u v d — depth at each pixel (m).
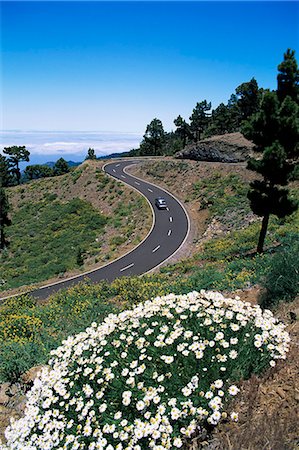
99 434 3.94
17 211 61.38
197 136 91.88
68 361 5.16
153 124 98.75
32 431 4.58
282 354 4.53
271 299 7.67
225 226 37.03
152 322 5.26
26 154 94.00
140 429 3.79
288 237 17.55
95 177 63.03
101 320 10.47
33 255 44.25
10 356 7.53
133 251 35.38
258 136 18.55
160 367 4.56
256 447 3.44
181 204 48.69
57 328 10.55
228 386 4.27
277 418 3.70
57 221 52.50
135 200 51.59
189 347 4.35
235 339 4.38
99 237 44.53
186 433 3.72
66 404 4.56
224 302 5.62
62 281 29.67
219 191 45.94
